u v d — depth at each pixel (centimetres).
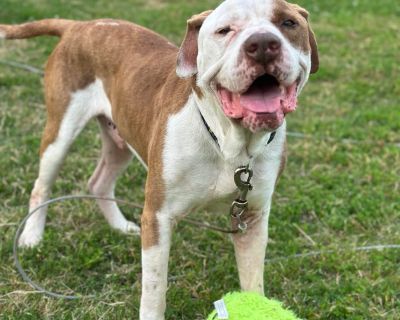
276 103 92
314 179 186
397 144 210
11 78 238
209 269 145
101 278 142
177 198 113
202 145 109
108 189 161
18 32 154
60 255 148
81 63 144
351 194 177
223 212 123
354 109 236
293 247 152
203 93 105
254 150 107
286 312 102
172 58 130
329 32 328
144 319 117
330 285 139
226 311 99
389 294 135
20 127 207
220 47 98
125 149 158
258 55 89
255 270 123
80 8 336
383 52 302
